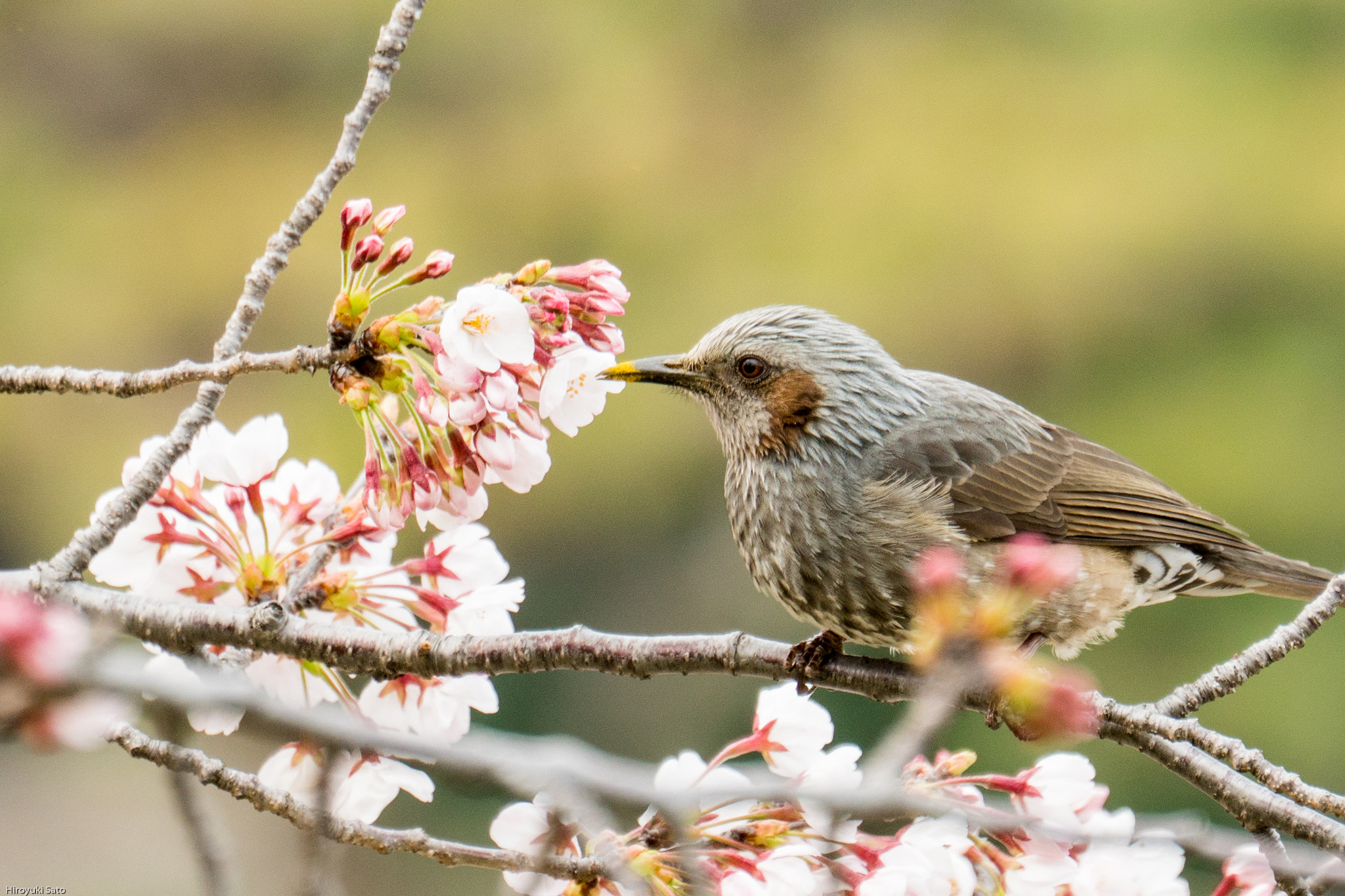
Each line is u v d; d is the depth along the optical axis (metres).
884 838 3.85
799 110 19.78
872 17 20.42
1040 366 18.70
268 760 4.00
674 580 18.55
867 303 18.39
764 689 4.14
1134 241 18.28
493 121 19.88
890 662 4.97
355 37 20.06
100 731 2.99
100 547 4.25
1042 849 3.94
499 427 4.15
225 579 4.59
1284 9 19.06
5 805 11.84
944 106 19.44
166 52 19.98
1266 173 18.42
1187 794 15.23
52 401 18.50
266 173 19.39
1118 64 19.59
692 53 20.25
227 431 4.52
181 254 19.16
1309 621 4.47
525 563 18.47
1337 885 3.75
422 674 4.33
